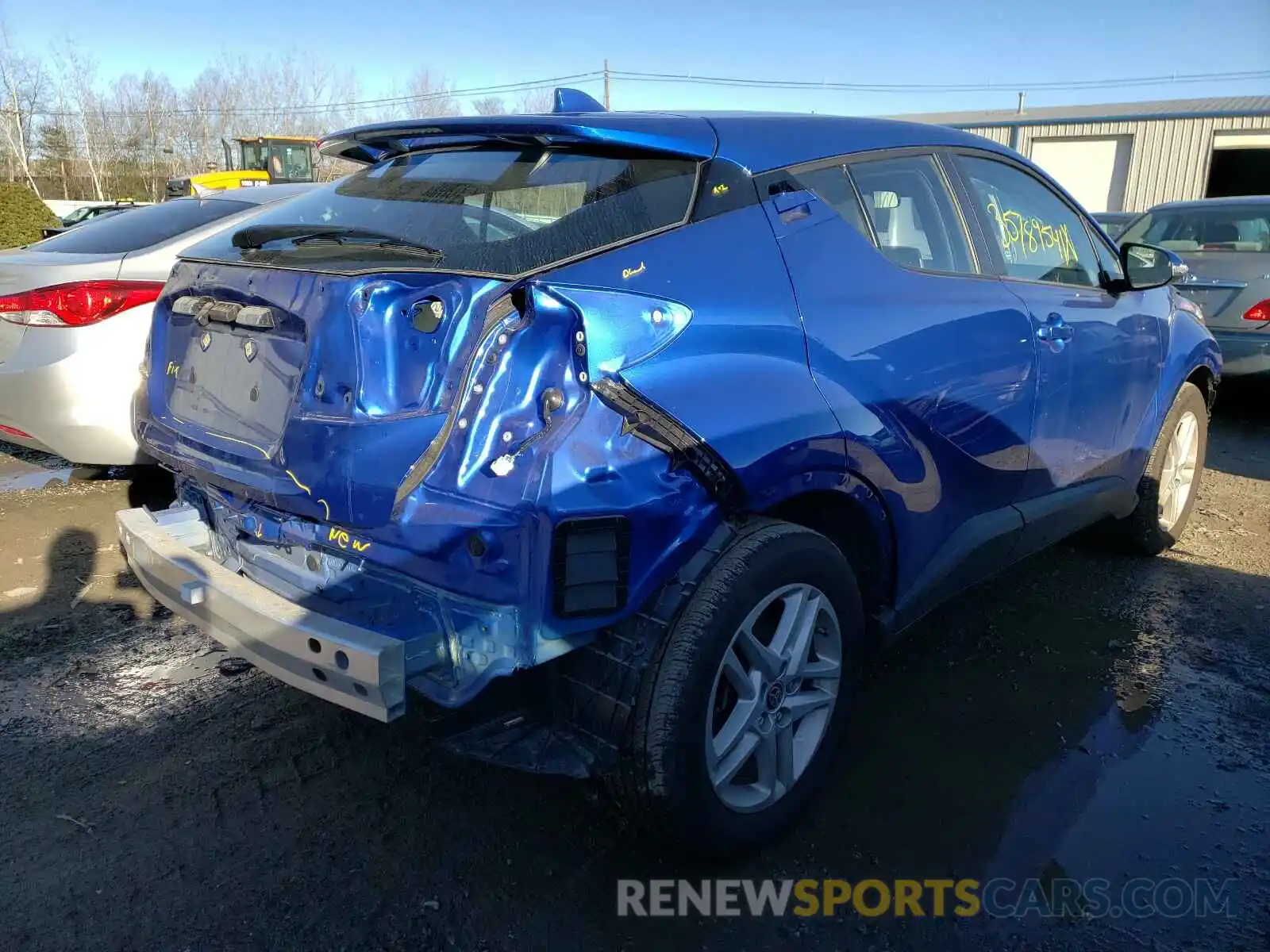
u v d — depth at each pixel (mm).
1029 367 3244
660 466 2121
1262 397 8531
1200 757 2996
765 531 2336
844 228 2727
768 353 2408
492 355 2008
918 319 2826
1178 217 8398
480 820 2656
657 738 2164
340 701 2145
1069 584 4305
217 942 2219
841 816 2693
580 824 2645
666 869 2477
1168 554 4688
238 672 3473
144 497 5277
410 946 2217
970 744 3055
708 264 2346
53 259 4598
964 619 3947
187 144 55156
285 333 2268
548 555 1991
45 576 4246
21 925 2254
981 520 3195
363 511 2072
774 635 2434
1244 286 7227
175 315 2760
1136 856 2549
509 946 2221
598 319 2080
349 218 2619
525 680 2262
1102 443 3824
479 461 1999
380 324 2043
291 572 2537
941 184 3154
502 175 2572
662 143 2439
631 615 2164
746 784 2498
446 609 2143
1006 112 33781
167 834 2586
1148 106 31734
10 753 2943
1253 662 3605
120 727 3109
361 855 2512
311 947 2209
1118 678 3475
